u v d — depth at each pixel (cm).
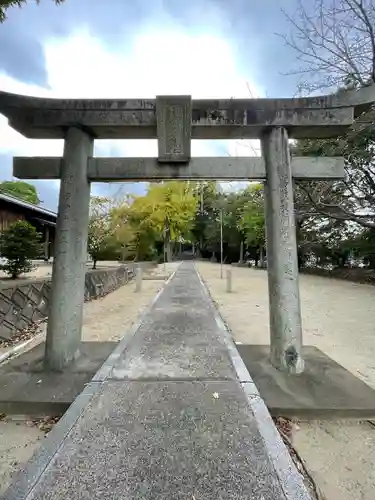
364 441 260
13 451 243
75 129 374
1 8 459
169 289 1105
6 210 1582
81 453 205
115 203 2625
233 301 990
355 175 1303
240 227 3369
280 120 369
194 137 409
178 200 3144
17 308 596
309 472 224
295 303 368
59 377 342
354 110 377
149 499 169
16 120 373
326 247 2120
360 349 511
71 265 372
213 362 370
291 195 374
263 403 275
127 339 466
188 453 206
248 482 183
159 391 294
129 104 366
